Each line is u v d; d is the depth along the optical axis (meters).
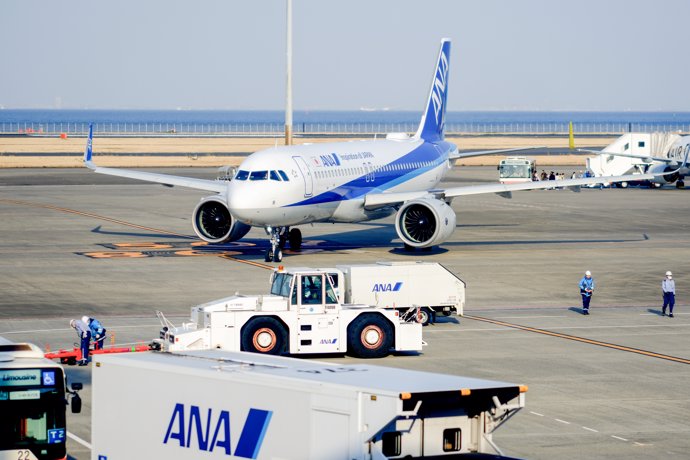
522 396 75.69
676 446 112.31
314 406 73.75
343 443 72.31
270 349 151.75
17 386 89.75
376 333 154.62
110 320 183.25
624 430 118.50
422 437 75.75
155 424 84.19
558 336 175.38
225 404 78.94
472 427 77.06
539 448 110.94
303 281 154.50
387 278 172.25
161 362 85.19
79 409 97.50
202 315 153.88
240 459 77.81
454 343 167.62
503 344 167.38
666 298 196.25
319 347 153.62
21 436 89.94
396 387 73.56
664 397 134.38
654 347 167.62
